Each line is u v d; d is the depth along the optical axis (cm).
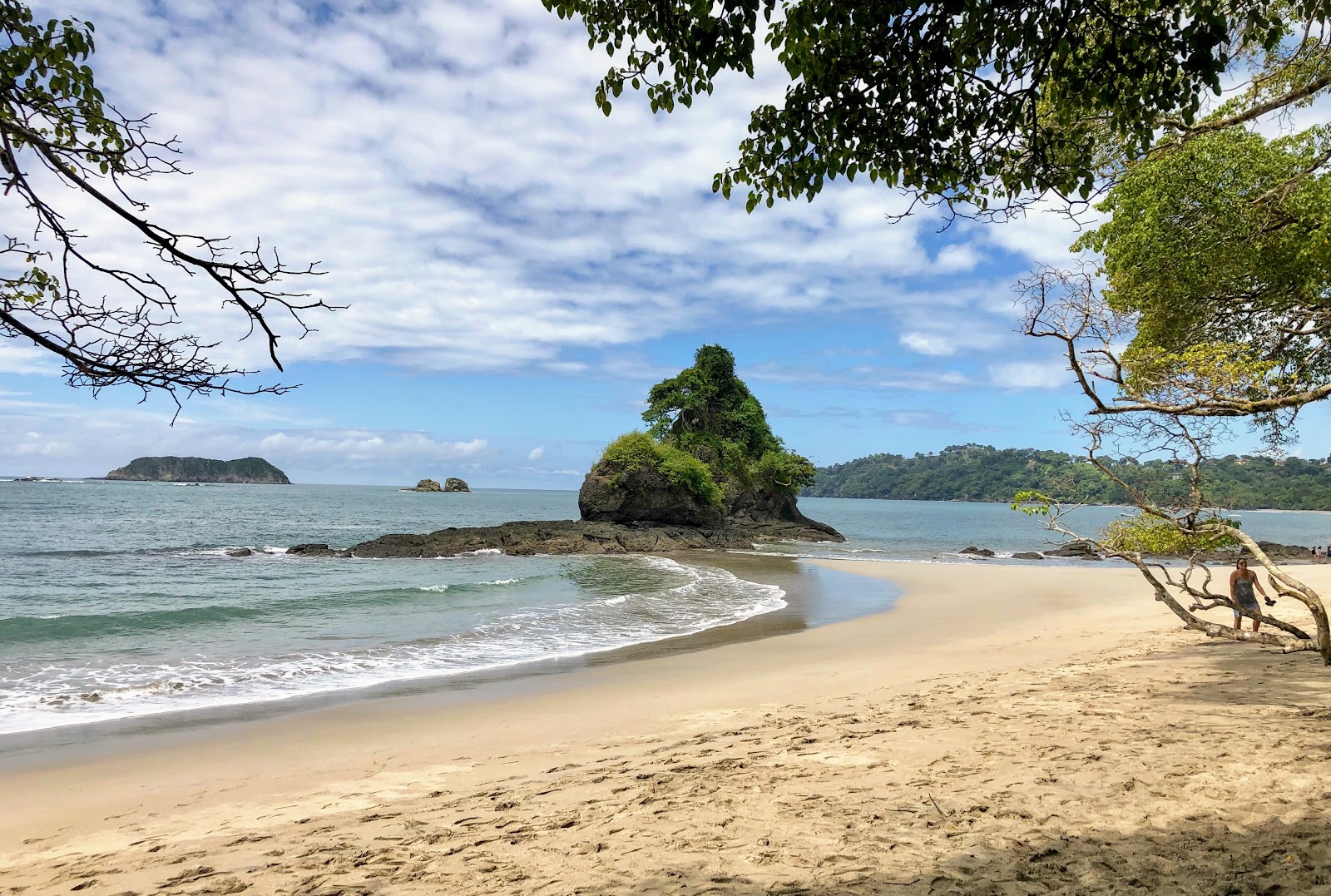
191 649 1605
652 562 3991
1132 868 409
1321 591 2236
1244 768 566
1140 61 460
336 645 1659
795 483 7056
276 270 281
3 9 304
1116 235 1239
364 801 701
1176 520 919
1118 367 761
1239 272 1059
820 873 433
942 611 2225
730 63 468
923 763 650
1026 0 454
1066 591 2762
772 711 1005
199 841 607
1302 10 530
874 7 451
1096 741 675
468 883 463
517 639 1747
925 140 511
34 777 838
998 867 424
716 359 7150
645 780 672
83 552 4241
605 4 496
